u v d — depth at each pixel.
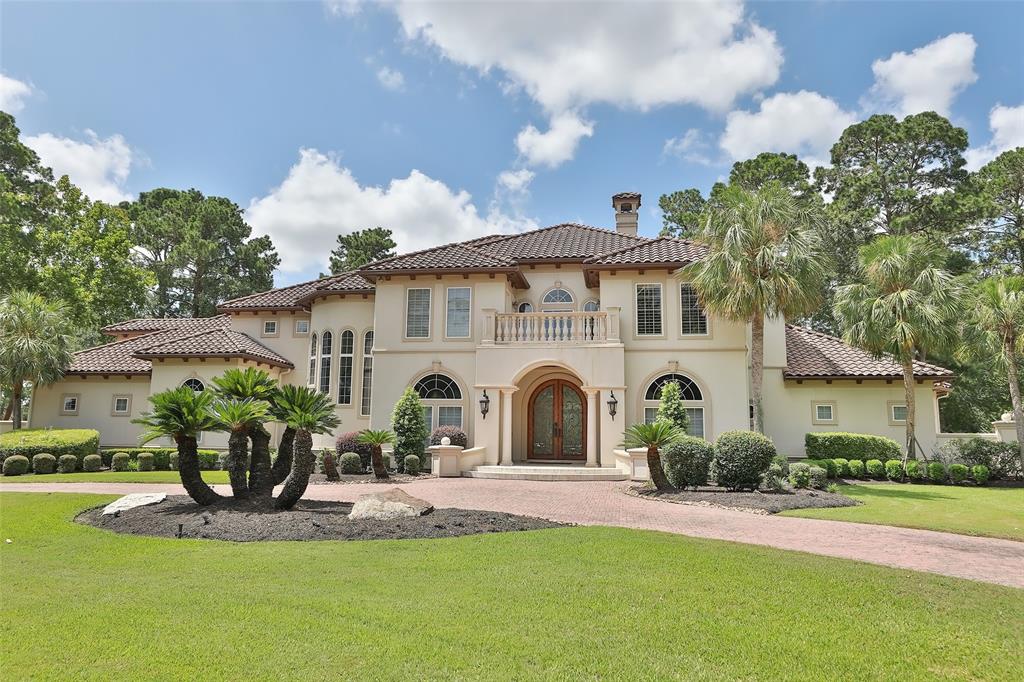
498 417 22.80
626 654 5.26
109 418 28.48
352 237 53.56
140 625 5.78
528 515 12.99
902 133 42.59
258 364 27.23
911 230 41.09
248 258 54.00
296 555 8.85
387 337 24.59
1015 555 9.88
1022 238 38.38
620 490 17.64
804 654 5.33
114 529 11.13
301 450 12.58
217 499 12.87
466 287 24.52
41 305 29.09
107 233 39.94
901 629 5.98
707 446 17.27
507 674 4.82
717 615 6.31
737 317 20.78
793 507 14.50
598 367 22.55
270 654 5.13
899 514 14.02
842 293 23.59
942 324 21.61
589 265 23.34
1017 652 5.45
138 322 34.50
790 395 25.28
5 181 36.75
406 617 6.09
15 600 6.56
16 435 24.11
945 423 43.28
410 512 11.84
